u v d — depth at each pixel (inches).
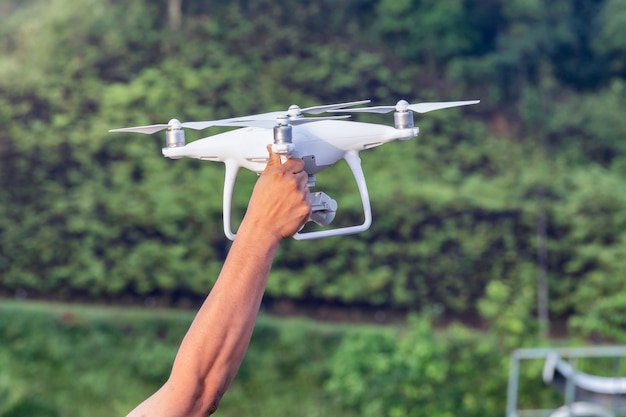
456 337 764.6
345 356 740.0
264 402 734.5
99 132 867.4
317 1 960.9
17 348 751.1
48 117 868.0
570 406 611.2
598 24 1029.2
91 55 901.2
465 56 971.9
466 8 990.4
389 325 818.2
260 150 115.0
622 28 998.4
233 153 117.0
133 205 845.8
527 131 938.1
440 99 940.6
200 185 853.8
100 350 759.7
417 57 964.6
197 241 840.9
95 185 850.8
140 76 896.9
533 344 765.3
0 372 724.7
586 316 821.2
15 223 834.8
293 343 769.6
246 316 95.0
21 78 880.9
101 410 722.2
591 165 915.4
